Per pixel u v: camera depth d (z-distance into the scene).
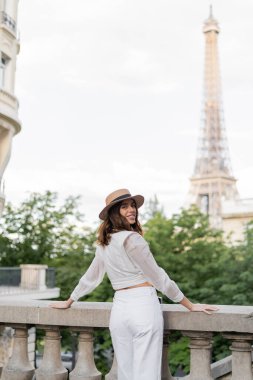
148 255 3.70
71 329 4.66
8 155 26.66
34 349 21.14
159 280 3.73
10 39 26.75
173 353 19.20
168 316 4.30
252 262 21.12
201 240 26.33
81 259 32.91
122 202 3.86
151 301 3.74
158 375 3.70
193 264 24.73
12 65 27.06
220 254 25.89
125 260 3.73
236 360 4.21
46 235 35.00
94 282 4.12
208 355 4.28
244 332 4.11
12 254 34.88
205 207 103.88
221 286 21.92
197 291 22.78
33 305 4.73
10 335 15.39
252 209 69.62
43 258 35.53
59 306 4.58
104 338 23.17
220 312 4.15
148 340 3.66
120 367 3.79
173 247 26.69
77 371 4.59
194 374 4.27
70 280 30.81
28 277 24.95
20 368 4.79
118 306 3.77
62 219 35.66
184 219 27.19
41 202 35.75
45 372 4.64
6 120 25.77
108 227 3.85
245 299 19.72
